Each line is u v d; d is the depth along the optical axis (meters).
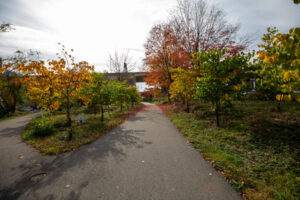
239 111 8.66
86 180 3.03
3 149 5.07
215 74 6.34
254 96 12.88
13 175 3.30
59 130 7.62
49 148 4.93
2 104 18.14
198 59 6.72
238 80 6.26
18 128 8.91
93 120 10.31
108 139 5.89
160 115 12.43
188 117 9.68
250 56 6.17
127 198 2.46
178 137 5.95
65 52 7.46
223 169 3.28
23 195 2.60
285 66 1.86
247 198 2.40
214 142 5.07
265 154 4.00
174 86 11.76
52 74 6.98
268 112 8.02
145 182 2.91
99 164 3.73
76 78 7.64
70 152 4.62
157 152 4.42
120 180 3.00
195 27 15.84
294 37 1.66
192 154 4.22
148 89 23.52
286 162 3.51
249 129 6.05
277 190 2.57
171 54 17.80
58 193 2.63
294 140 4.70
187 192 2.57
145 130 7.22
